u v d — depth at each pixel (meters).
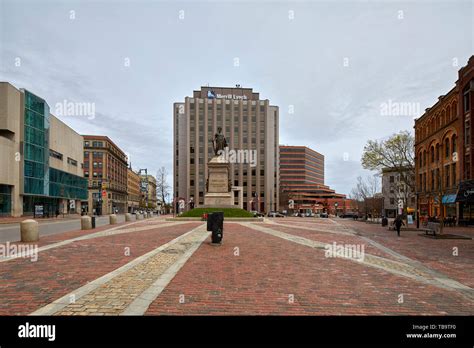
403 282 8.11
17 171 49.56
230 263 10.12
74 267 9.41
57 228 27.42
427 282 8.15
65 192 69.94
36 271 8.86
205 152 103.31
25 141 51.31
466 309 6.24
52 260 10.52
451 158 38.94
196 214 39.00
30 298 6.50
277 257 11.34
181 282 7.77
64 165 69.94
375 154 44.81
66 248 13.33
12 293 6.82
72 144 74.94
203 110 104.81
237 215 38.84
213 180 41.53
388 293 7.15
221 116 105.38
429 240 18.47
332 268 9.62
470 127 34.28
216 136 42.50
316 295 6.92
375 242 16.94
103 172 97.75
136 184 151.12
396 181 78.19
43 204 60.47
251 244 14.83
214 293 6.92
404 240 18.34
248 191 104.31
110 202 98.69
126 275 8.41
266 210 103.62
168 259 10.71
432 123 45.34
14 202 48.81
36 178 54.41
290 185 139.38
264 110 107.44
